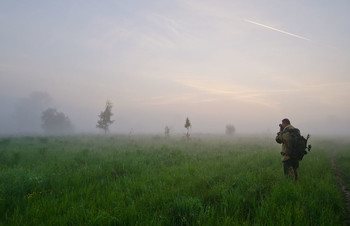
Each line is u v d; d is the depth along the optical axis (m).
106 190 4.61
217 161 9.55
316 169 7.42
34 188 4.73
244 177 5.64
